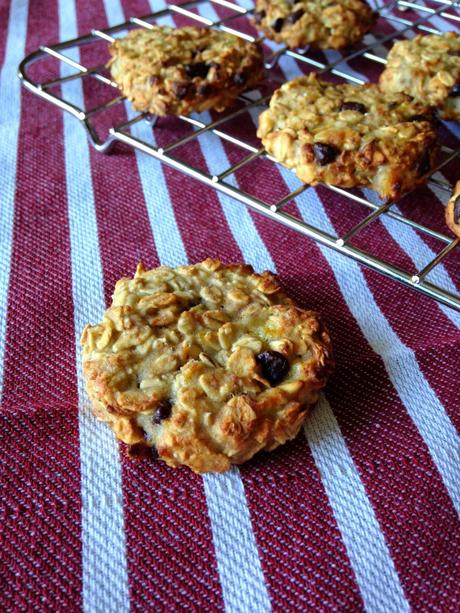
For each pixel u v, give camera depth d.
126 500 0.15
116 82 0.26
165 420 0.15
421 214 0.23
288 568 0.14
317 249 0.21
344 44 0.30
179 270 0.18
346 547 0.14
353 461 0.15
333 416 0.16
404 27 0.34
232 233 0.22
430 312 0.19
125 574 0.13
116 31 0.31
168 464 0.15
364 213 0.23
